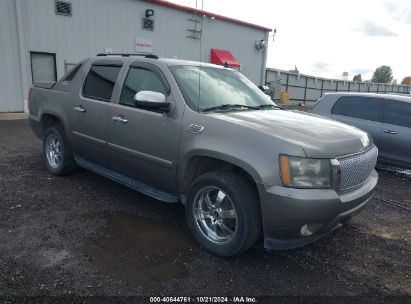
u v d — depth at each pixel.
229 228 3.47
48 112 5.59
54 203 4.59
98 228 3.95
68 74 5.54
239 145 3.25
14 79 14.22
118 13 17.09
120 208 4.52
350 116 7.47
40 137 6.06
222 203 3.45
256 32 25.02
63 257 3.32
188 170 3.74
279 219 3.05
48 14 14.77
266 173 3.06
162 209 4.55
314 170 3.05
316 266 3.43
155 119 3.94
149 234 3.87
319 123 3.79
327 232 3.37
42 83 6.00
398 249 3.87
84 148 5.07
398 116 6.94
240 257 3.49
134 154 4.22
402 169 6.96
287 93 27.62
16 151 7.38
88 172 5.91
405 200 5.54
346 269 3.41
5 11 13.60
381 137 7.03
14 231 3.78
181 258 3.42
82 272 3.09
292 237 3.15
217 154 3.36
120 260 3.32
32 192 4.93
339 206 3.11
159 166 3.97
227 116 3.63
